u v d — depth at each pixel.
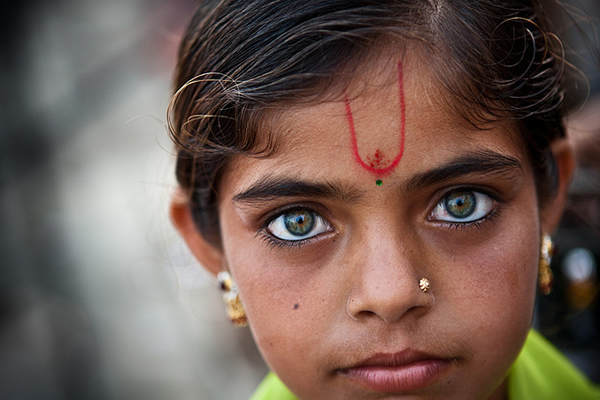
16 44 3.52
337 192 1.06
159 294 4.31
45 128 3.95
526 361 1.52
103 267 4.40
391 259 1.05
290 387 1.21
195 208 1.43
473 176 1.09
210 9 1.29
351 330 1.09
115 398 3.50
